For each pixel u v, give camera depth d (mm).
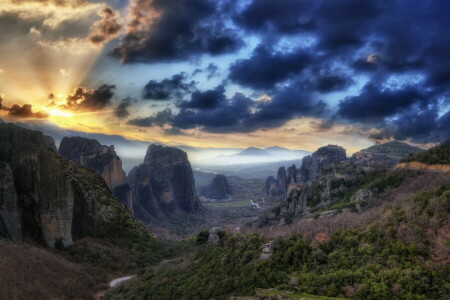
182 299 63812
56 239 105500
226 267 68750
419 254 50062
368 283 46875
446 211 56688
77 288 83375
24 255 85375
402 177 116875
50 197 106750
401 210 64125
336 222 80375
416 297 42781
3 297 65688
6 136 108188
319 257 57875
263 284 55750
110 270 103500
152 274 85625
